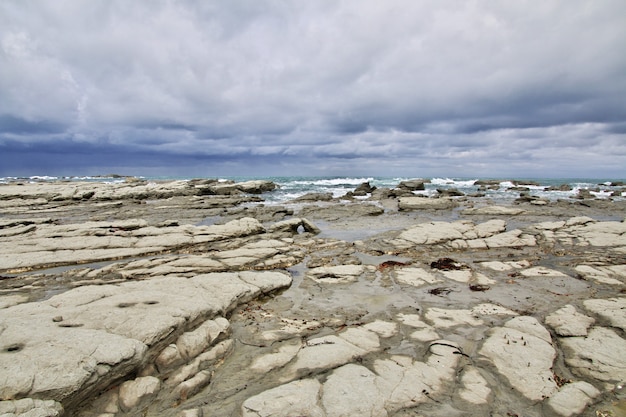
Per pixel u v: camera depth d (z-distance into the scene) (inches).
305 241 760.3
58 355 236.2
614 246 662.5
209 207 1380.4
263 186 2362.2
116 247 683.4
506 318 369.1
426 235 746.8
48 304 338.0
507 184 2950.3
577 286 468.8
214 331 314.0
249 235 841.5
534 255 636.1
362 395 240.7
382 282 498.3
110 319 294.5
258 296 435.8
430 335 329.4
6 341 252.8
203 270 541.6
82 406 229.3
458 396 243.6
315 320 372.5
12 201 1451.8
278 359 291.0
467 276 517.3
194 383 255.0
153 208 1352.1
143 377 254.7
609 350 297.0
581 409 231.5
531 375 265.6
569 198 1791.3
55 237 734.5
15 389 207.0
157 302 338.3
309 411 225.8
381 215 1224.8
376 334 332.5
